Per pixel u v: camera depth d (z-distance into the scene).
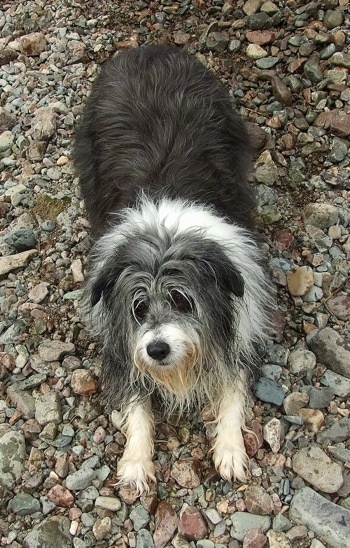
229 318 1.40
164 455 1.50
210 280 1.35
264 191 1.86
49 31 2.34
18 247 1.84
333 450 1.48
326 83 2.05
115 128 1.65
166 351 1.33
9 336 1.68
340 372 1.58
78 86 2.17
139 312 1.37
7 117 2.12
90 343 1.66
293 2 2.24
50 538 1.40
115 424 1.54
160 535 1.40
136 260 1.34
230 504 1.43
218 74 2.13
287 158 1.96
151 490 1.45
